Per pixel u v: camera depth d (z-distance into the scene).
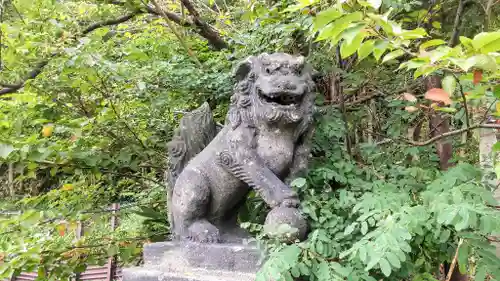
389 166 2.24
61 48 2.54
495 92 1.28
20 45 2.36
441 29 2.76
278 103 1.84
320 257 1.65
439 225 1.59
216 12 4.23
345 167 2.08
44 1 2.58
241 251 1.78
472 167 1.89
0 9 2.61
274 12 2.68
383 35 1.38
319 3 2.08
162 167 3.28
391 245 1.42
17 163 2.70
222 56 3.18
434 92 1.42
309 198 1.86
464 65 1.08
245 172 1.87
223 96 3.02
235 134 1.92
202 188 1.96
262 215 2.25
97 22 3.11
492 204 1.63
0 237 2.84
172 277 1.83
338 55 2.44
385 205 1.71
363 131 2.79
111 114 2.87
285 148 1.87
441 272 2.55
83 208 3.21
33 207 3.17
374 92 2.62
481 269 1.51
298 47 2.71
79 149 2.81
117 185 3.58
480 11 2.63
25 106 2.68
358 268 1.66
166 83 3.06
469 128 1.66
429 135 2.46
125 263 3.42
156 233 3.18
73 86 2.71
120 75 2.67
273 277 1.48
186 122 2.21
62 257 3.06
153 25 3.74
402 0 2.38
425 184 2.04
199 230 1.94
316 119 2.17
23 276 4.61
